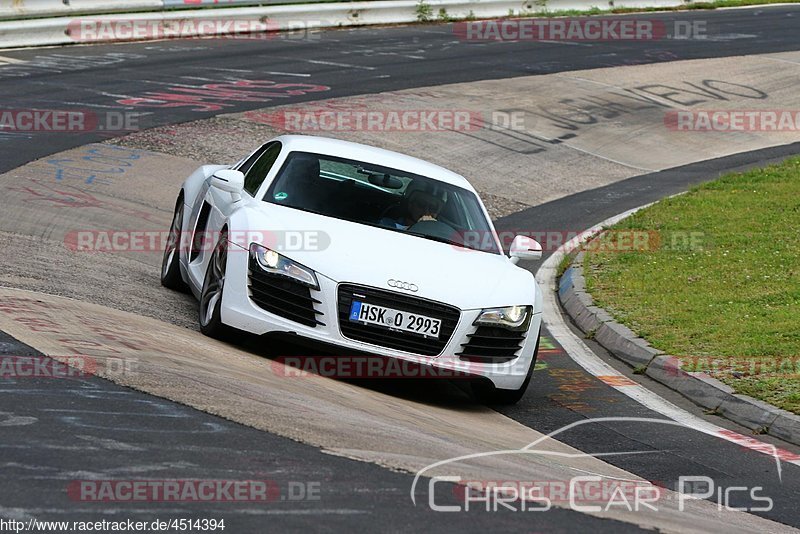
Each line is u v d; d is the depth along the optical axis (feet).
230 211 91.71
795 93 288.10
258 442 57.62
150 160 174.50
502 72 278.87
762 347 106.32
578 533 50.21
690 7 417.08
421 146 209.77
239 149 188.34
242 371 76.13
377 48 297.74
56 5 274.57
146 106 209.56
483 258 91.35
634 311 122.62
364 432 64.44
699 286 132.77
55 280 97.30
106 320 83.35
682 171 219.82
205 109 211.61
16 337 72.02
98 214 138.41
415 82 257.75
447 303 82.23
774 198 183.21
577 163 218.59
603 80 281.74
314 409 68.13
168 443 54.95
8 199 136.67
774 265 141.18
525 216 181.57
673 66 305.73
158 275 114.21
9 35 257.55
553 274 149.69
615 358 112.06
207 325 87.15
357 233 87.76
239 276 84.07
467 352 83.35
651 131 245.24
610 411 90.79
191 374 70.54
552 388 98.02
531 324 87.40
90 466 50.19
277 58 272.31
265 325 82.38
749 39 353.92
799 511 66.49
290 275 82.02
